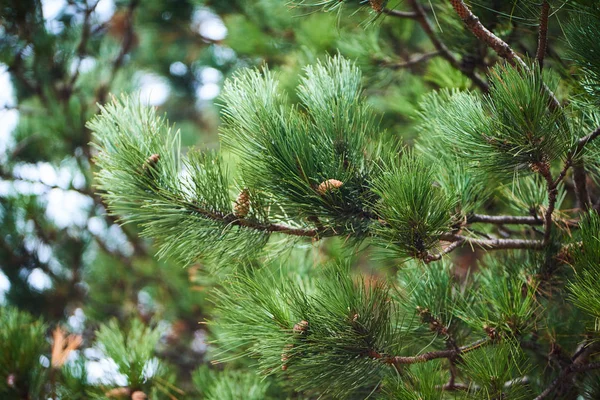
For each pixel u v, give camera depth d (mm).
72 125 4156
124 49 4711
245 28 3980
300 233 2293
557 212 2473
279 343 2262
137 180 2262
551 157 2178
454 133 2264
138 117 2305
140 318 4191
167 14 5133
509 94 2127
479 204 2432
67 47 4184
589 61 2238
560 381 2412
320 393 2359
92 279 4863
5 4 3766
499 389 2244
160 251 2316
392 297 2393
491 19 2668
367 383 2344
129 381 2686
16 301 4742
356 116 2287
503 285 2334
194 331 4367
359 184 2258
